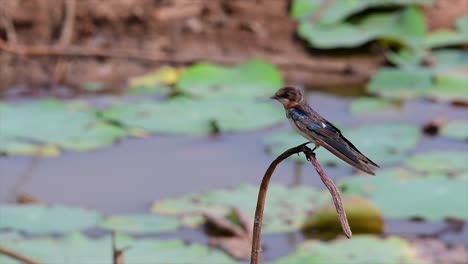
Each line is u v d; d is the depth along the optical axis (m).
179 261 10.42
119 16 16.86
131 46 16.70
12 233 10.94
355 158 6.90
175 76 16.28
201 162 13.17
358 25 17.20
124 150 13.52
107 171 12.88
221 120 14.27
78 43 16.62
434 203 11.73
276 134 13.95
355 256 10.52
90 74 16.30
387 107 15.13
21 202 11.86
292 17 17.30
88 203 12.02
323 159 13.15
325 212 11.29
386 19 17.27
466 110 15.14
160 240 10.84
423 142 13.86
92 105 15.09
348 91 16.03
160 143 13.74
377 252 10.62
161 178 12.69
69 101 15.22
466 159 12.95
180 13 17.11
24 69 16.20
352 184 12.21
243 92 15.36
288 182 12.56
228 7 17.31
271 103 15.01
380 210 11.63
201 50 16.81
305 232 11.27
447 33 17.33
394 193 11.98
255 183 12.52
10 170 12.83
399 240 10.90
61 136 13.74
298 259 10.42
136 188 12.42
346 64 16.72
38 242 10.70
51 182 12.55
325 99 15.64
